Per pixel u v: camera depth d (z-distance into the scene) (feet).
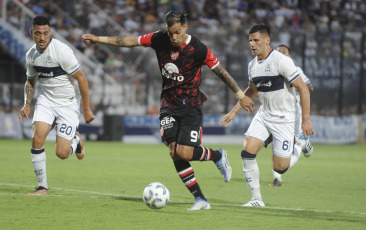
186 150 64.08
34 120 76.64
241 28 252.21
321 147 229.25
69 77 77.15
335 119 248.32
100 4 284.00
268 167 134.51
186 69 63.82
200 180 102.06
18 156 151.02
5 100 249.55
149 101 254.27
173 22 60.13
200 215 60.44
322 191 88.58
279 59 70.49
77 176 105.40
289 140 73.77
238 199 78.02
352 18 318.65
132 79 258.16
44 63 75.31
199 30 265.95
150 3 293.23
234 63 241.55
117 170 119.24
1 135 240.94
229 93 250.78
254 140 72.43
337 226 54.90
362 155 183.01
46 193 76.48
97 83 257.14
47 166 125.70
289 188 92.27
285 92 72.13
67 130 78.13
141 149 197.06
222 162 74.23
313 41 247.09
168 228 52.54
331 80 247.29
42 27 72.79
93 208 64.13
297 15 308.81
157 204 62.08
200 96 66.13
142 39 65.10
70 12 268.62
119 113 257.14
